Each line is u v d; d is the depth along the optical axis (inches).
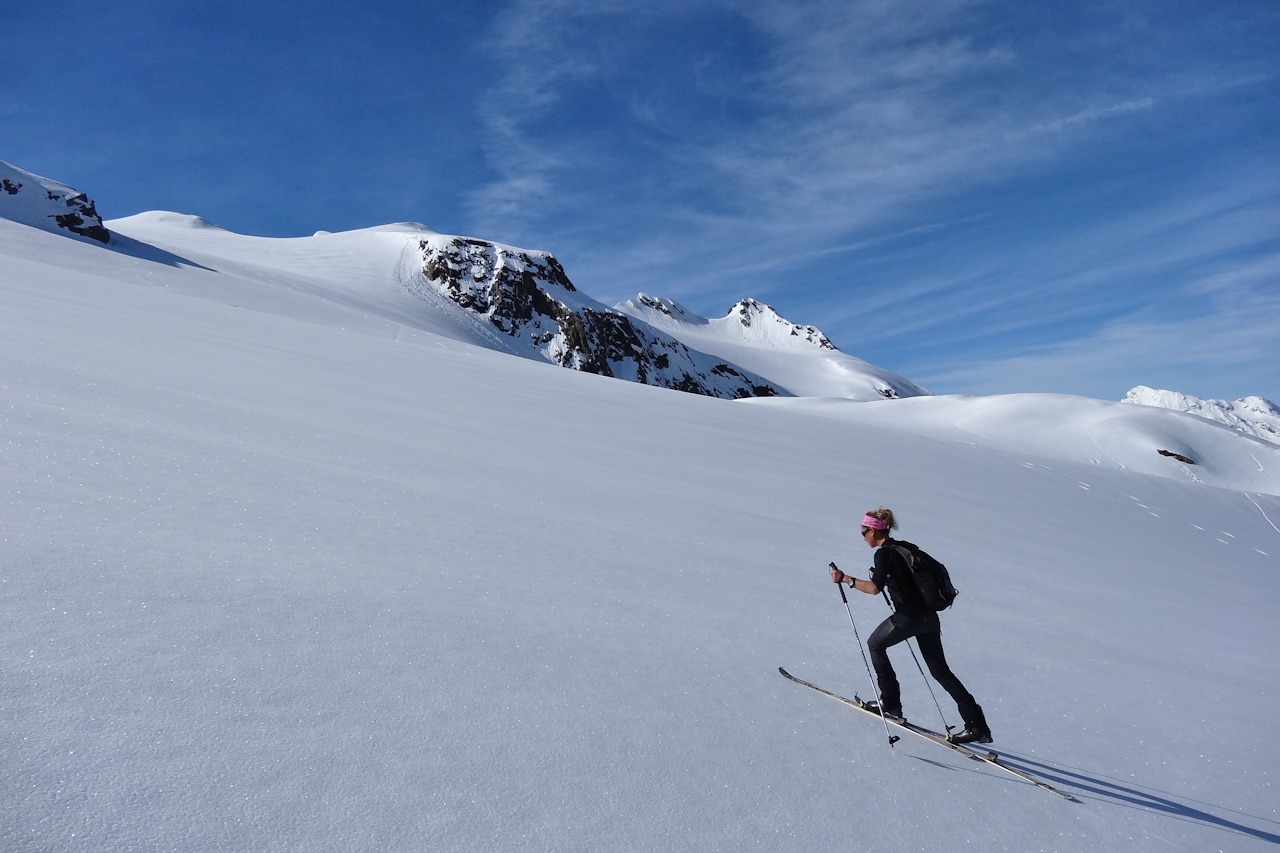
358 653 155.0
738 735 161.3
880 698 184.5
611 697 163.3
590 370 5457.7
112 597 153.8
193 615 154.5
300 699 133.1
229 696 128.8
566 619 200.8
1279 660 330.6
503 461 377.1
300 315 1708.9
